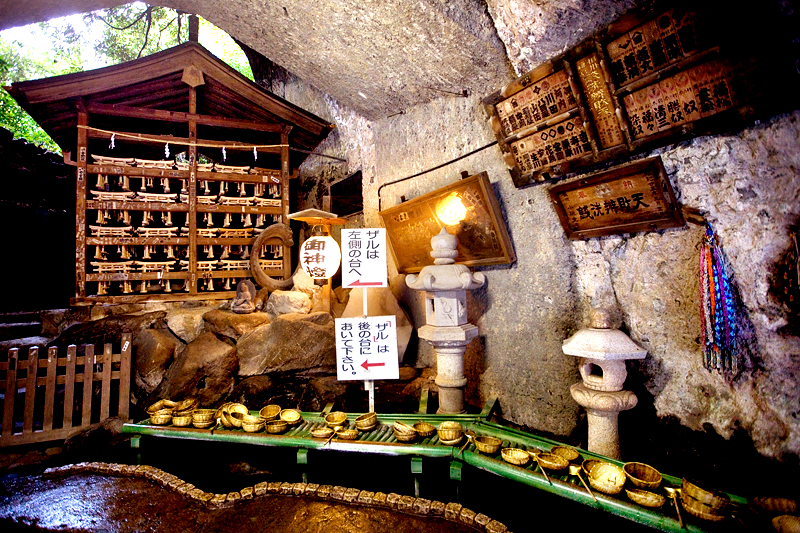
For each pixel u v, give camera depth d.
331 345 5.48
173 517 3.02
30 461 4.40
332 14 4.60
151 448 4.33
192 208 7.07
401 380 5.41
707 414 2.95
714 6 2.39
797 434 2.48
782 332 2.54
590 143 3.36
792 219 2.45
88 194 7.25
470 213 4.38
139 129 7.71
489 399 4.49
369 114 6.38
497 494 3.48
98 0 4.36
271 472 4.13
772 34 2.23
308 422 4.02
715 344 2.76
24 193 8.95
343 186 7.83
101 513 3.08
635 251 3.36
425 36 4.28
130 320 6.12
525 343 4.25
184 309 6.65
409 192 5.77
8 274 8.41
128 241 6.72
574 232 3.67
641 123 3.01
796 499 2.25
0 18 4.03
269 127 7.61
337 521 2.91
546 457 2.93
